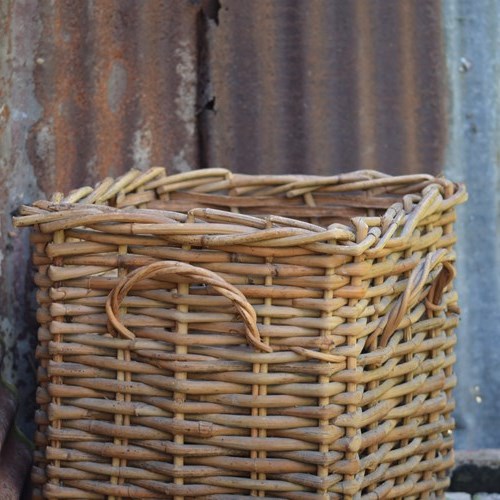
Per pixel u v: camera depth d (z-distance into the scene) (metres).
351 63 2.75
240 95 2.73
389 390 1.97
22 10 2.38
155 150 2.67
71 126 2.50
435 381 2.08
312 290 1.82
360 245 1.79
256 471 1.87
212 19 2.69
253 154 2.75
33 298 2.41
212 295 1.84
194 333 1.86
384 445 1.98
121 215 1.84
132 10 2.59
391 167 2.80
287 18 2.73
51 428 1.96
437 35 2.78
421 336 2.04
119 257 1.88
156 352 1.87
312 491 1.87
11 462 2.08
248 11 2.71
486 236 2.86
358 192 2.50
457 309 2.17
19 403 2.37
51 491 1.96
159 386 1.89
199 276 1.77
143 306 1.88
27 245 2.39
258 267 1.82
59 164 2.48
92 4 2.51
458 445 2.88
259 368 1.84
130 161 2.63
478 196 2.84
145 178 2.39
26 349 2.40
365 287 1.84
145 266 1.78
